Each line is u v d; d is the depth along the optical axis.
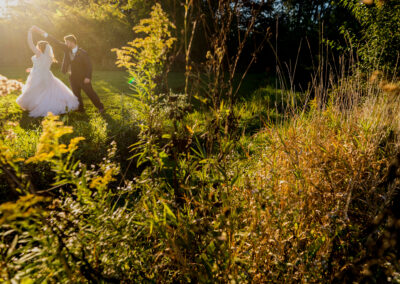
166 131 2.04
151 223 1.50
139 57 1.87
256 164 2.48
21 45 16.95
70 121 5.08
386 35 5.02
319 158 2.27
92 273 1.22
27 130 4.43
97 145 3.23
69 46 5.60
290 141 2.51
